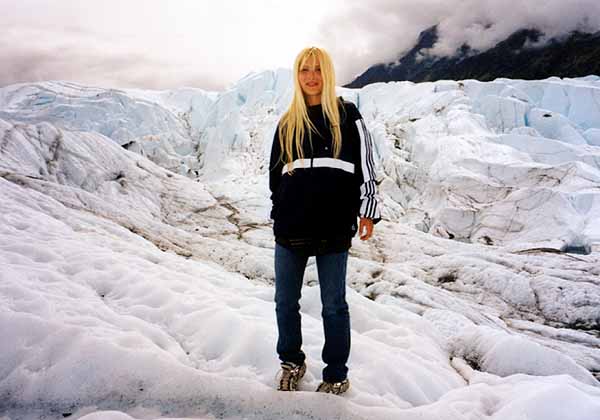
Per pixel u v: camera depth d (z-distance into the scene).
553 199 22.20
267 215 15.61
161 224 10.12
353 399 1.92
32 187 9.99
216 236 12.22
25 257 3.43
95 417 1.53
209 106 58.59
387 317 3.54
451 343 3.41
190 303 2.89
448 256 9.66
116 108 49.47
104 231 6.29
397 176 35.03
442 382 2.46
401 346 2.96
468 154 30.66
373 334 3.09
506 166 27.64
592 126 39.59
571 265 9.44
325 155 1.74
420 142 36.44
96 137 17.23
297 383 1.99
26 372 1.87
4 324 2.10
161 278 3.54
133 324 2.46
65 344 2.03
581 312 7.10
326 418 1.69
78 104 50.06
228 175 42.16
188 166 47.34
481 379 2.64
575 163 25.78
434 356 2.93
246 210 15.68
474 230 24.25
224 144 47.38
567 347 5.49
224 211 14.98
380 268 7.32
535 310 7.33
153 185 16.22
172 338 2.47
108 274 3.36
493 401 2.05
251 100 55.88
